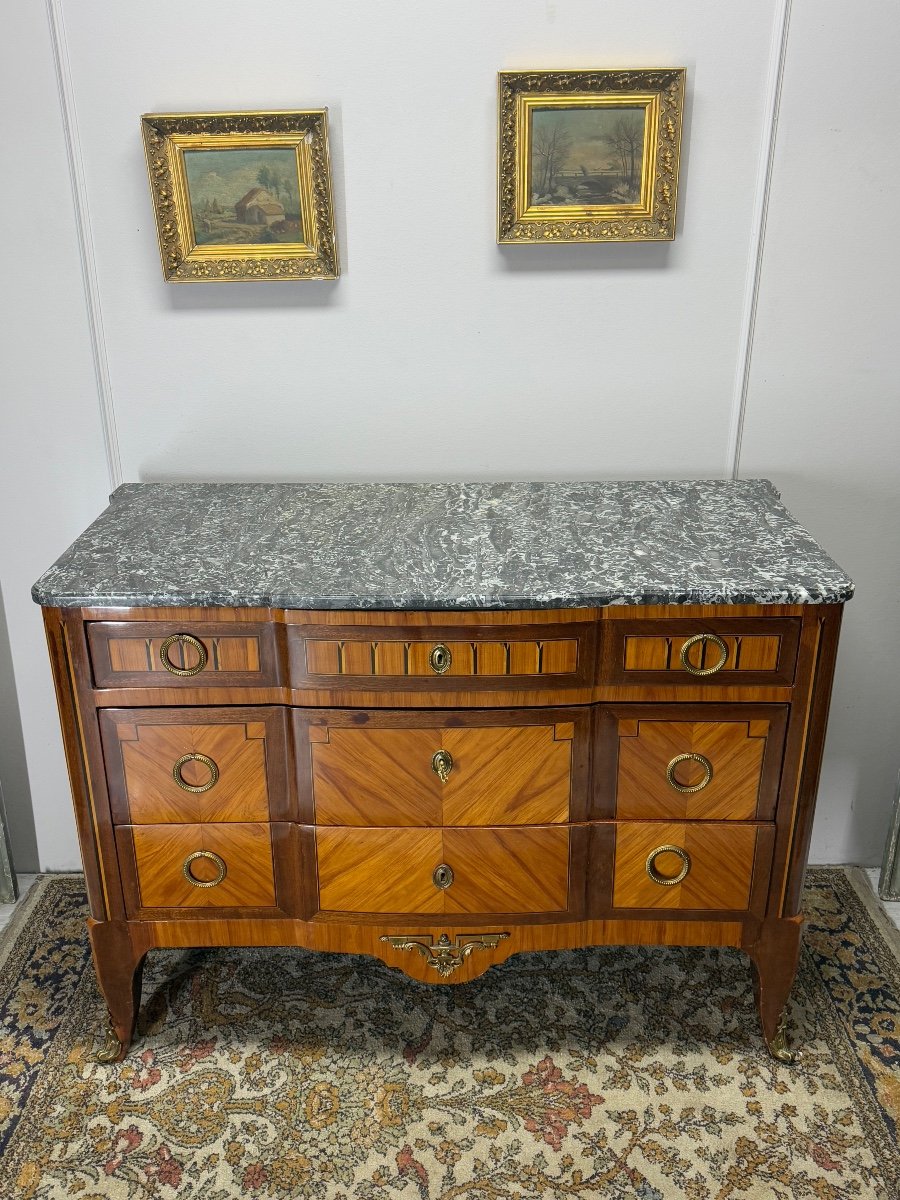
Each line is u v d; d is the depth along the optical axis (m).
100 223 2.41
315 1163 2.11
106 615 2.00
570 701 2.06
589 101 2.27
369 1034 2.42
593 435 2.60
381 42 2.26
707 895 2.22
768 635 2.01
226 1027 2.44
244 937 2.28
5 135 2.32
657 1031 2.41
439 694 2.04
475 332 2.50
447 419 2.59
